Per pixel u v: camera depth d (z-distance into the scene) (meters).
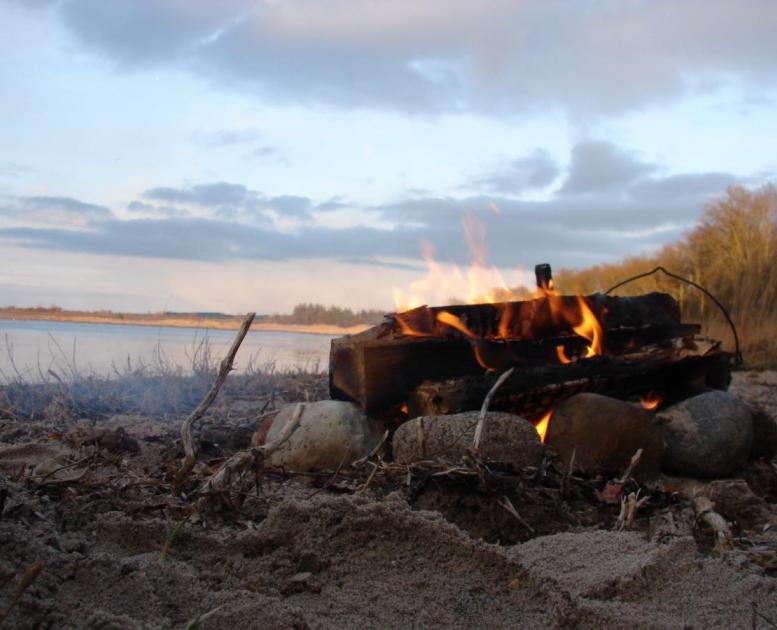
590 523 3.30
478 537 3.04
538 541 2.89
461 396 4.03
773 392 8.03
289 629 1.94
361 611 2.20
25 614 1.92
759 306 12.22
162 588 2.14
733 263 13.18
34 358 10.37
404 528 2.52
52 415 5.75
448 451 3.57
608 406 3.90
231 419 5.83
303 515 2.57
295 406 4.23
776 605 2.37
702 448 4.12
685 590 2.47
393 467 3.41
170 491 3.21
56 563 2.20
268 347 14.66
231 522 2.93
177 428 5.43
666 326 5.19
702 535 3.22
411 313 4.45
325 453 3.96
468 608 2.23
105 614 1.89
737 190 14.34
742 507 3.51
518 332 4.62
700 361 4.79
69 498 3.02
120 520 2.66
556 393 4.29
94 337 15.47
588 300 4.84
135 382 7.26
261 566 2.41
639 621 2.14
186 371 7.89
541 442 3.79
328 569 2.41
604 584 2.43
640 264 16.47
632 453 3.90
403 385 4.32
